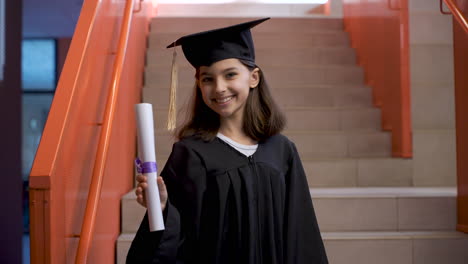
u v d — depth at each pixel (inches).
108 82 96.8
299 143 146.5
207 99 58.7
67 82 64.7
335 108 157.6
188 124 62.2
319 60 190.7
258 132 61.5
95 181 78.4
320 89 167.9
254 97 62.1
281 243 58.4
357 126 157.9
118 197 108.1
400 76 139.8
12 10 195.8
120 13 112.8
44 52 314.3
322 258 62.0
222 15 251.0
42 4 239.5
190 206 57.0
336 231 112.7
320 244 62.4
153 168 50.6
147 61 180.9
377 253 104.3
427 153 146.4
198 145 59.0
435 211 113.4
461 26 104.4
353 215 113.0
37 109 321.1
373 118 158.2
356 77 180.4
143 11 175.5
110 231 96.5
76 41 72.4
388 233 109.3
